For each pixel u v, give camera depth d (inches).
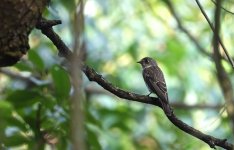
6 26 221.0
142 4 698.2
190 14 702.5
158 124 611.8
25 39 227.1
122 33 682.2
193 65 668.7
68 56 272.2
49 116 362.6
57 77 356.8
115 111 518.0
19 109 367.9
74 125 176.7
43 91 370.3
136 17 697.0
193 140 524.1
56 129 359.6
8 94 390.9
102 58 623.8
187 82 661.3
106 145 545.6
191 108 633.6
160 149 577.6
